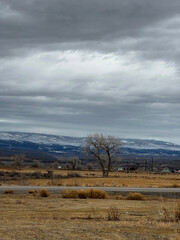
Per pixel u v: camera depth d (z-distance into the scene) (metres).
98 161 80.06
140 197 27.59
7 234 9.62
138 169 133.12
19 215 16.47
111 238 9.58
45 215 16.50
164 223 12.98
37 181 53.62
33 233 9.89
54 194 30.42
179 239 9.53
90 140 77.69
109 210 17.20
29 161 178.50
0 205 21.00
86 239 9.30
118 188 39.62
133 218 15.31
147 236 10.09
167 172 113.19
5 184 45.94
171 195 32.78
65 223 12.97
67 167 125.06
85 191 27.77
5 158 182.12
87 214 16.91
